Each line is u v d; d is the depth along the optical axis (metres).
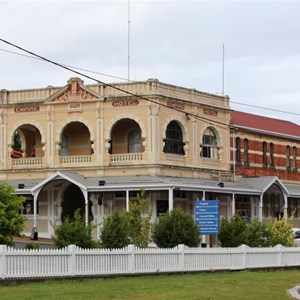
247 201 56.50
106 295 21.83
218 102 55.56
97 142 51.25
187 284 25.62
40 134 55.44
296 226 63.00
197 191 48.94
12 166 53.78
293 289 24.20
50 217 52.12
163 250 30.09
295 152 65.31
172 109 51.06
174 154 51.16
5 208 30.48
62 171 50.34
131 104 50.38
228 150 56.03
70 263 27.02
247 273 31.80
